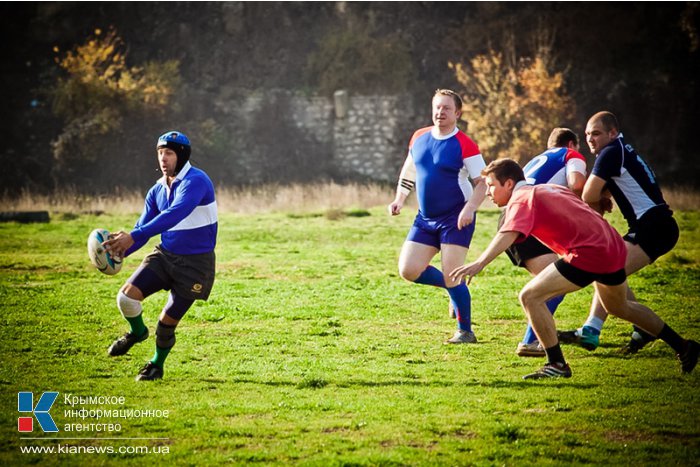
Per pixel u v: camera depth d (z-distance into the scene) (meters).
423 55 139.50
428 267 33.25
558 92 127.50
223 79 141.12
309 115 134.88
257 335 33.91
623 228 73.00
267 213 91.50
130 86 130.50
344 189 109.25
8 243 66.88
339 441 20.34
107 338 33.22
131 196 110.69
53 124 133.62
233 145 133.75
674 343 26.20
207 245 26.58
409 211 90.50
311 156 132.88
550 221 24.70
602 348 31.19
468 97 127.25
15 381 26.41
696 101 131.25
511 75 119.69
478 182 32.12
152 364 26.89
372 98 134.00
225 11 143.75
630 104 131.75
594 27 136.00
